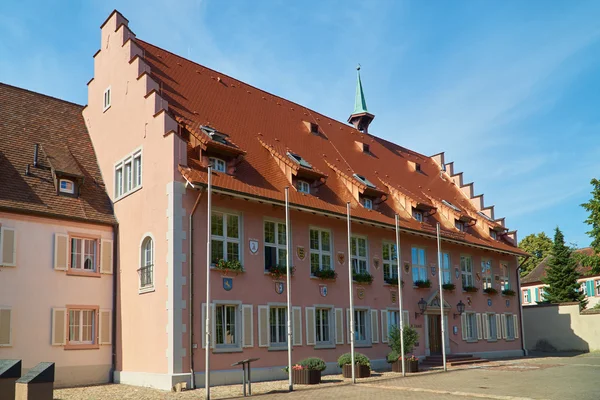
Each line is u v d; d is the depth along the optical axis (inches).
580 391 670.5
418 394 657.0
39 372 501.7
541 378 824.3
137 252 844.0
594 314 1517.0
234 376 792.9
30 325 790.5
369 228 1077.1
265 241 891.4
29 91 1005.8
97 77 1019.3
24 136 918.4
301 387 741.3
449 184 1523.1
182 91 979.9
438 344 1190.3
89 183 934.4
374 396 639.8
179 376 735.1
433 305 1171.9
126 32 957.8
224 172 867.4
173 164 794.8
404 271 1133.7
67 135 991.0
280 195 901.8
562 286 2116.1
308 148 1141.7
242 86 1164.5
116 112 946.7
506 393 660.1
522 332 1460.4
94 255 879.7
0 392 528.1
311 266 952.9
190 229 792.3
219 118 992.2
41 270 813.9
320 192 1013.8
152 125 845.2
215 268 805.9
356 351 996.6
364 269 1055.0
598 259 1566.2
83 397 677.9
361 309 1020.5
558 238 2162.9
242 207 864.9
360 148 1322.6
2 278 773.9
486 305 1348.4
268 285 875.4
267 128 1090.7
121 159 916.0
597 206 1537.9
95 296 861.8
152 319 788.6
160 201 807.1
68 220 853.8
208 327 640.4
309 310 927.7
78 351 828.6
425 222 1210.6
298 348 895.7
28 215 813.9
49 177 884.0
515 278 1488.7
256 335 840.9
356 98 1596.9
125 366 834.8
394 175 1327.5
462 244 1272.1
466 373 916.0
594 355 1368.1
